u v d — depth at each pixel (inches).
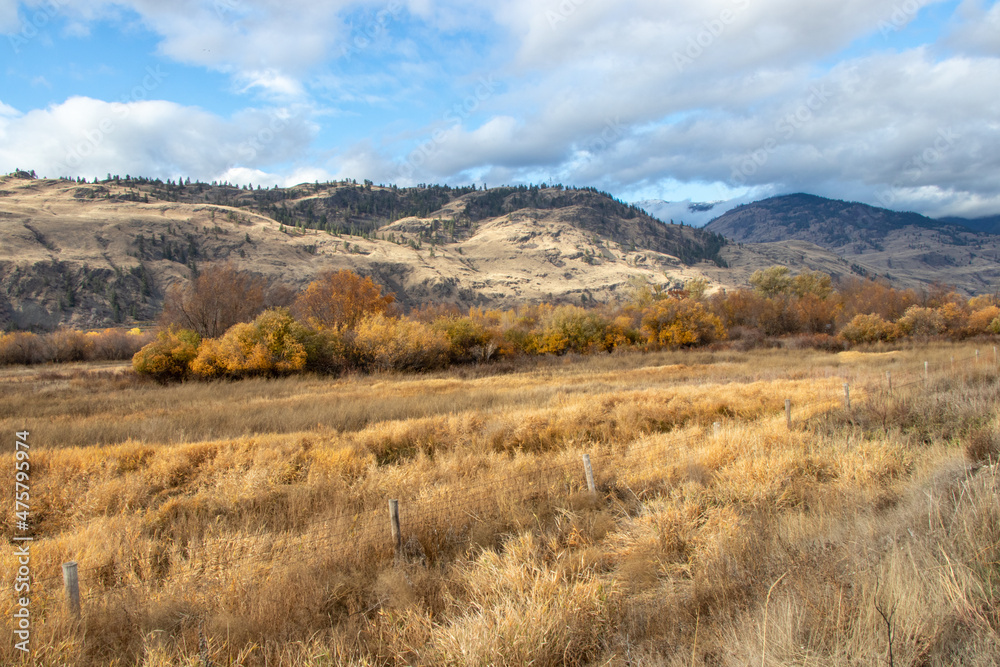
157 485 355.6
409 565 201.3
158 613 171.3
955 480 197.3
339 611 177.2
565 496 275.1
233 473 348.5
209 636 152.7
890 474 251.4
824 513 200.2
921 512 165.8
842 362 1132.5
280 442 444.5
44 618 162.6
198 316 1737.2
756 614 123.6
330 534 229.3
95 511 304.7
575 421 496.4
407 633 151.9
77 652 146.9
